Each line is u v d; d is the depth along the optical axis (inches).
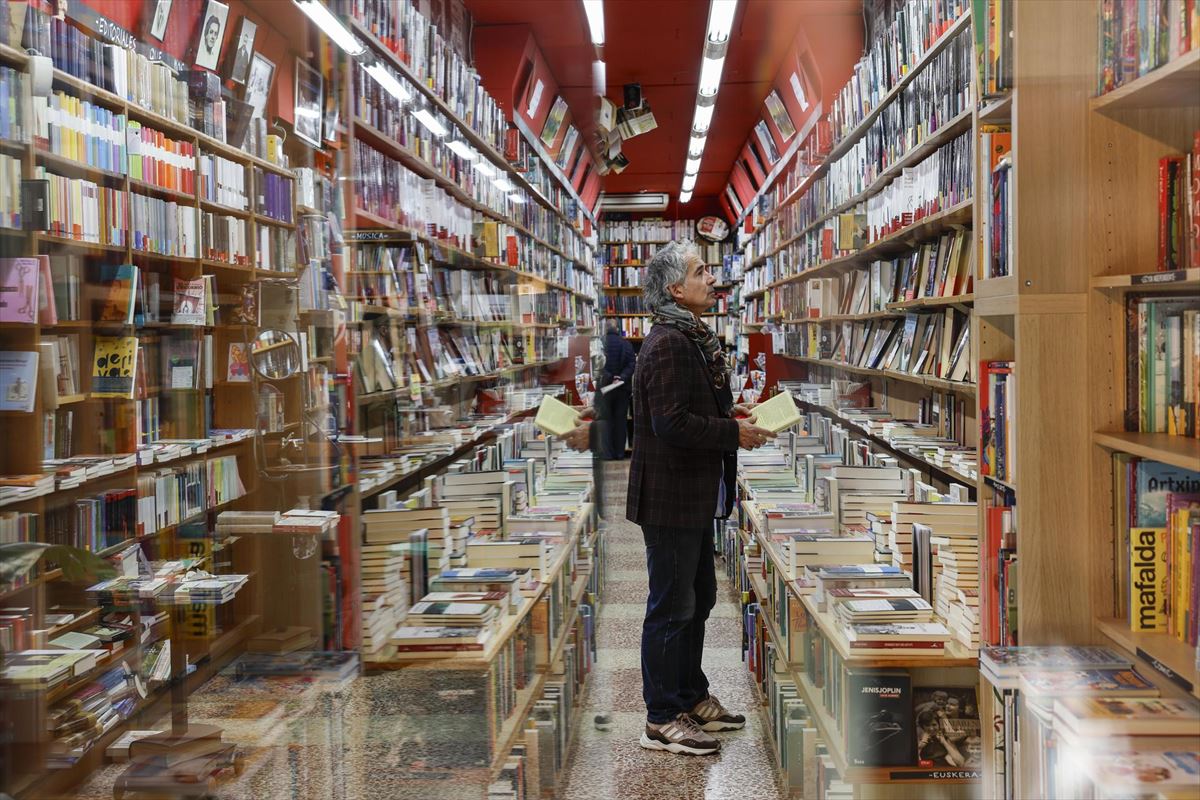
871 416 140.9
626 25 136.5
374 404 102.4
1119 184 75.3
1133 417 75.5
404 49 103.1
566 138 169.3
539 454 145.9
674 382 111.2
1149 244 75.2
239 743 88.0
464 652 87.5
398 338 102.9
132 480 107.6
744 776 113.0
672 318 115.6
